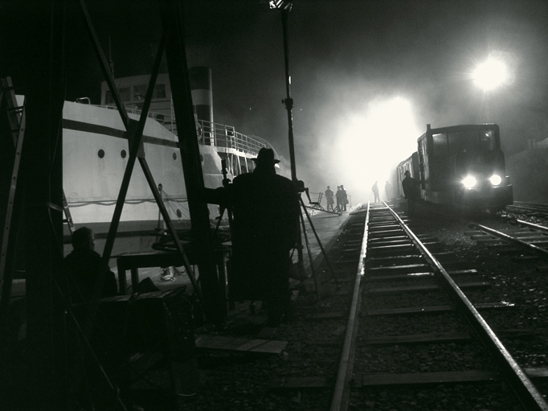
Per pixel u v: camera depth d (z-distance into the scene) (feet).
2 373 10.15
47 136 9.11
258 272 17.51
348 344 14.43
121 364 11.76
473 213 59.62
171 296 12.34
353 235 50.44
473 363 13.03
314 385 12.28
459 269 26.94
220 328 18.10
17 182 10.14
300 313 20.18
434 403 10.94
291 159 26.35
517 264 26.66
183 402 12.16
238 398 12.23
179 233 20.71
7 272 10.00
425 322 17.40
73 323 9.53
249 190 17.76
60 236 9.62
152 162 48.29
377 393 11.72
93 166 41.29
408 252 34.50
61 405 9.28
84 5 10.59
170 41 17.40
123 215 43.57
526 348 13.82
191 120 17.99
